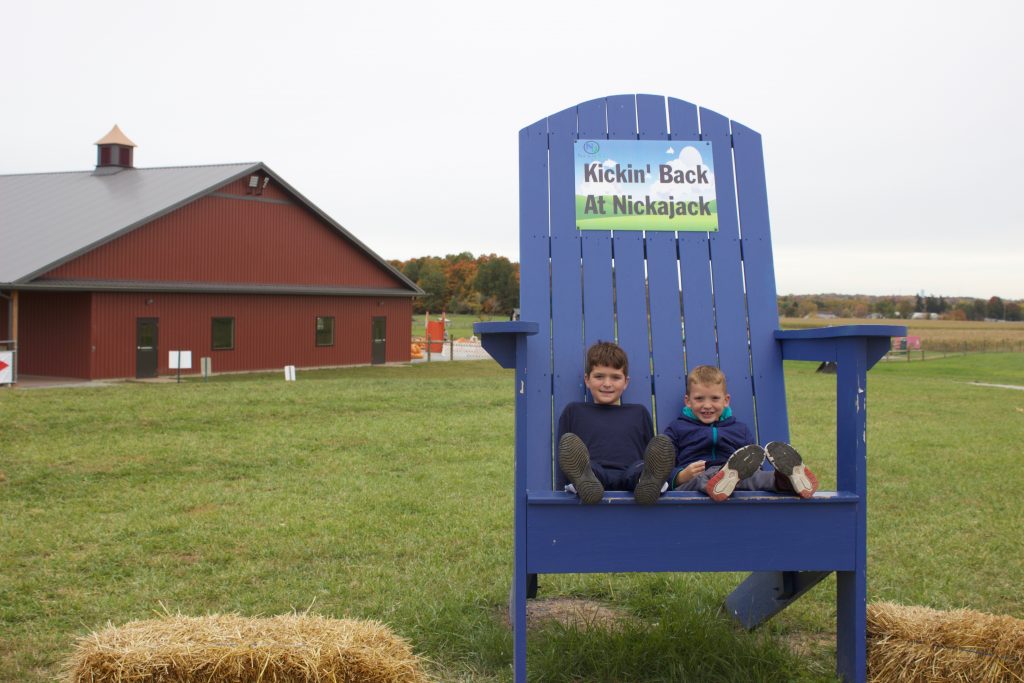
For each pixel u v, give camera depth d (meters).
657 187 4.11
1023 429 11.91
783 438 3.86
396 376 26.94
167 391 14.82
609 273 3.97
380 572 4.75
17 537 5.46
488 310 96.69
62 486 7.17
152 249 25.62
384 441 9.91
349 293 31.62
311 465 8.38
